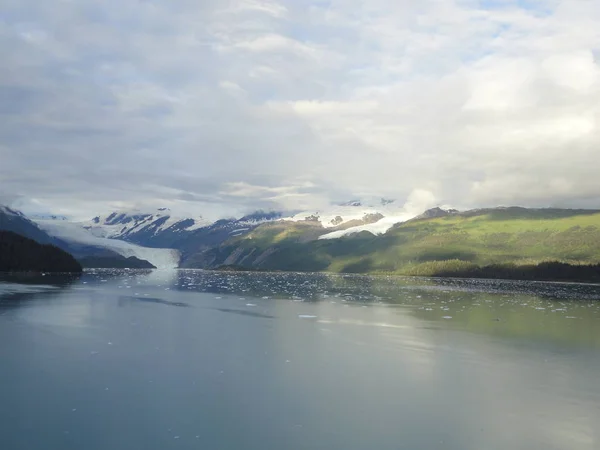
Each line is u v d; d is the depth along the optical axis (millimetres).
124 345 43656
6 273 172875
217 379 33219
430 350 44031
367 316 69250
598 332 55875
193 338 48031
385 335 51844
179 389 30875
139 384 31781
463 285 185500
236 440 23484
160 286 139875
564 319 69250
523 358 41094
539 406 28625
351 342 47344
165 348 42750
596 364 39000
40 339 45469
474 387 32219
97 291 106375
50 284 124875
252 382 32688
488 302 100125
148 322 58500
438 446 23125
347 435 24219
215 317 64875
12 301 78188
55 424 25094
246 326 56781
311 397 29797
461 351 43750
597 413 27562
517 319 68438
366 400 29391
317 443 23266
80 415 26297
